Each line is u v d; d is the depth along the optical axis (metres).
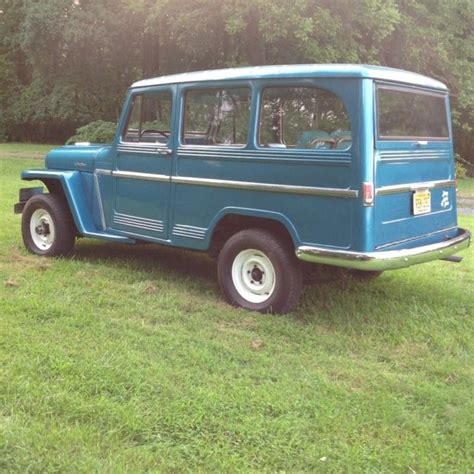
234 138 5.17
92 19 28.36
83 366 3.80
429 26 18.48
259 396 3.53
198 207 5.46
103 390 3.53
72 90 33.06
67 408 3.27
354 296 5.75
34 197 6.88
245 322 4.90
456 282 6.43
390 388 3.77
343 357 4.28
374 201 4.50
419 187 5.08
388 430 3.23
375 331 4.80
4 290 5.38
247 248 5.16
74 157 6.71
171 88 5.62
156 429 3.13
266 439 3.08
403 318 5.12
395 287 6.16
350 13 15.82
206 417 3.26
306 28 14.66
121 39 29.52
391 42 18.48
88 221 6.54
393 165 4.72
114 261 6.68
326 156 4.57
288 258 4.96
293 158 4.75
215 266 6.67
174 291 5.65
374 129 4.50
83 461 2.80
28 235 6.98
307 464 2.88
